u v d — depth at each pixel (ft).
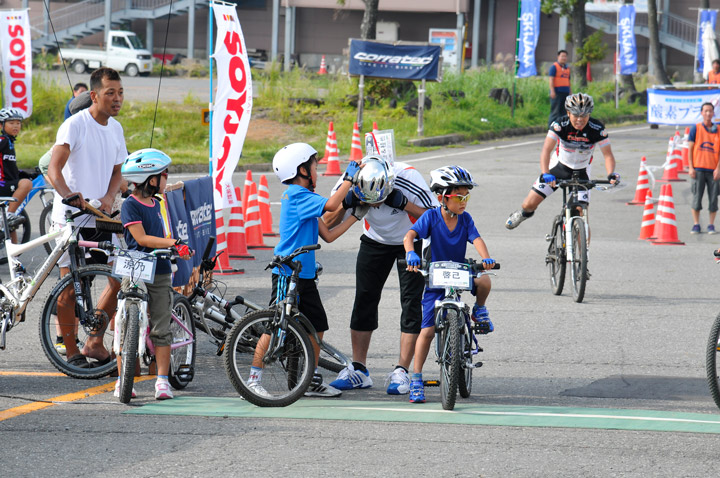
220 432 52.24
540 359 71.15
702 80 327.26
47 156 105.09
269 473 45.39
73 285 64.75
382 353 73.77
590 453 48.91
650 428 53.57
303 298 61.31
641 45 444.14
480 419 55.31
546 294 95.30
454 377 56.39
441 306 58.13
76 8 456.04
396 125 249.75
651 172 179.63
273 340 57.88
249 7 470.39
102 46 449.89
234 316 69.36
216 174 97.91
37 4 461.78
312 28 468.75
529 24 298.35
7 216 102.06
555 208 153.69
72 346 65.31
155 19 471.62
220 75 95.86
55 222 69.56
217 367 69.67
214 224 84.38
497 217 144.36
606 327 81.30
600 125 96.22
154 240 59.16
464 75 307.58
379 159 59.77
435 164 200.23
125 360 57.77
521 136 266.16
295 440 50.85
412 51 238.07
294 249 59.93
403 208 62.34
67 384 63.46
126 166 59.62
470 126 257.55
